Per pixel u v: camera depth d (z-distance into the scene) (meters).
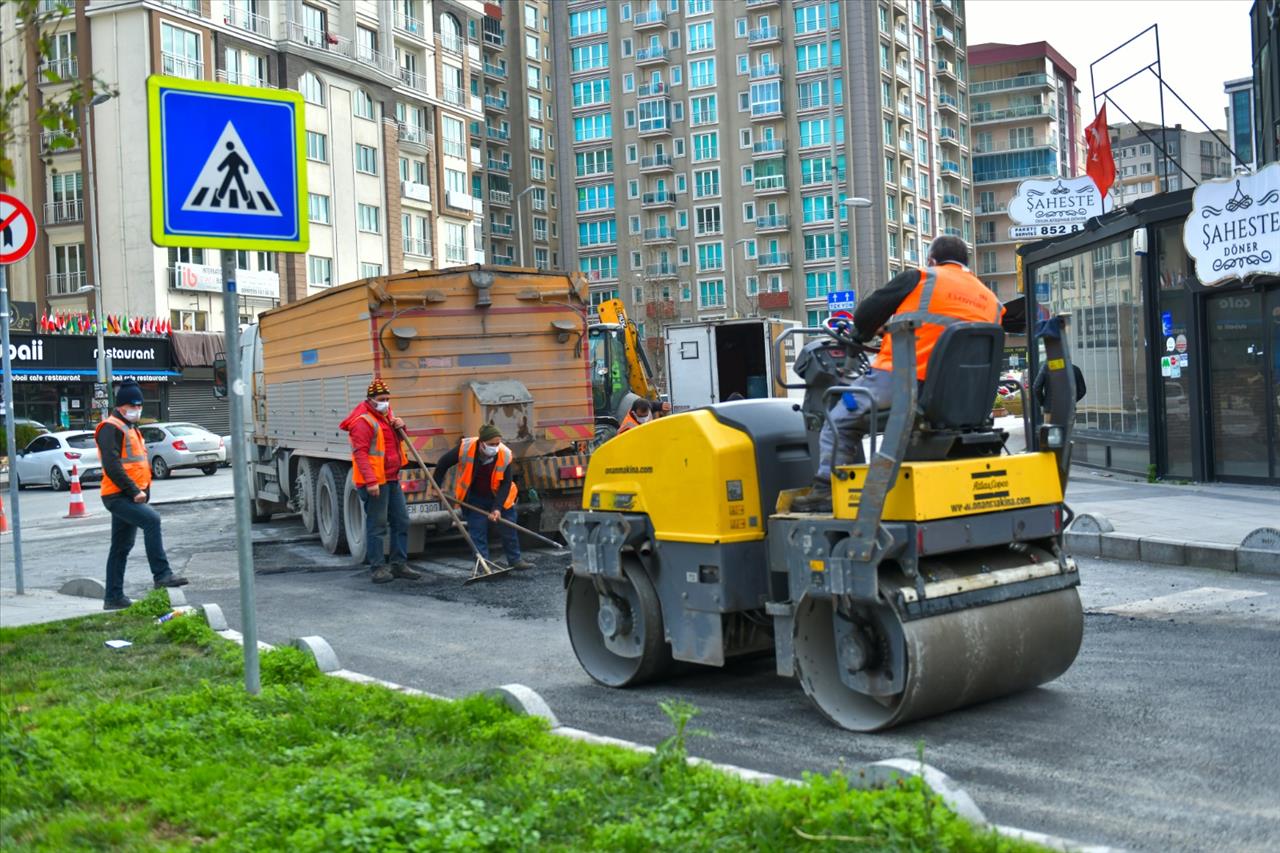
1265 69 24.62
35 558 15.59
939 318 6.05
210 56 53.28
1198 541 11.19
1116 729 5.88
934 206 100.50
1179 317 17.38
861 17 87.19
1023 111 115.75
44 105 5.79
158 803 4.65
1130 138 126.38
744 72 91.75
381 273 62.75
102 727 5.84
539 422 14.44
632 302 97.38
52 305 52.22
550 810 4.39
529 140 106.56
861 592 5.80
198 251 52.72
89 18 51.19
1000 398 30.70
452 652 8.60
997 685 6.16
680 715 4.98
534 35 107.75
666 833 4.06
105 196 51.31
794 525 6.23
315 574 13.27
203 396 51.41
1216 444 16.95
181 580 11.26
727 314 92.88
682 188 95.06
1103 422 20.06
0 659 7.74
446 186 69.69
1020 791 5.00
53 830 4.36
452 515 12.46
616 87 97.50
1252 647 7.61
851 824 3.96
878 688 5.98
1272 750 5.44
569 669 7.92
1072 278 21.05
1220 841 4.36
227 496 24.70
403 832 4.05
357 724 5.87
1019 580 6.23
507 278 14.20
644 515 7.22
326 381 15.02
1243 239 15.45
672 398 31.36
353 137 61.03
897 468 5.69
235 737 5.64
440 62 69.44
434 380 13.78
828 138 88.81
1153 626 8.42
